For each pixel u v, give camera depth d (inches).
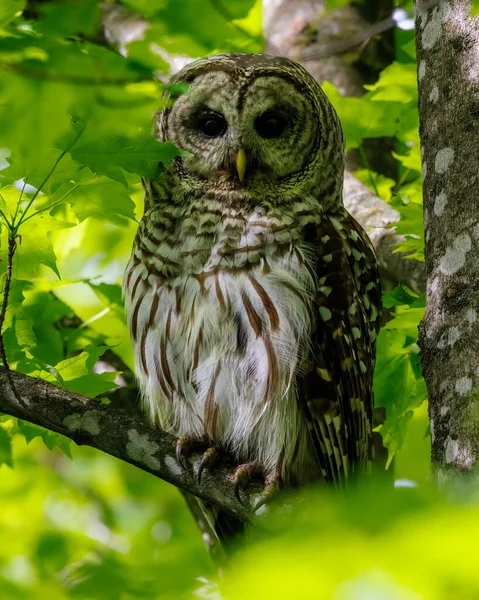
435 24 301.3
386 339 456.8
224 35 451.5
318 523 168.6
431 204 288.5
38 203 454.3
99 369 544.7
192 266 403.2
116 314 548.1
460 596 148.1
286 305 392.5
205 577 350.0
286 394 393.1
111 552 518.9
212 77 438.6
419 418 509.4
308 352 396.8
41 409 337.4
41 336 530.3
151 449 342.0
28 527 636.7
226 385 398.6
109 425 338.0
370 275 436.1
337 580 150.8
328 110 452.1
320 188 434.9
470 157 281.1
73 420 337.1
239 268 398.3
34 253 423.8
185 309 402.3
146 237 418.0
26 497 698.2
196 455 350.3
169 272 406.9
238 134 425.1
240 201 415.2
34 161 337.4
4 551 551.5
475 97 286.5
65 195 375.9
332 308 403.9
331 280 407.8
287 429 398.3
